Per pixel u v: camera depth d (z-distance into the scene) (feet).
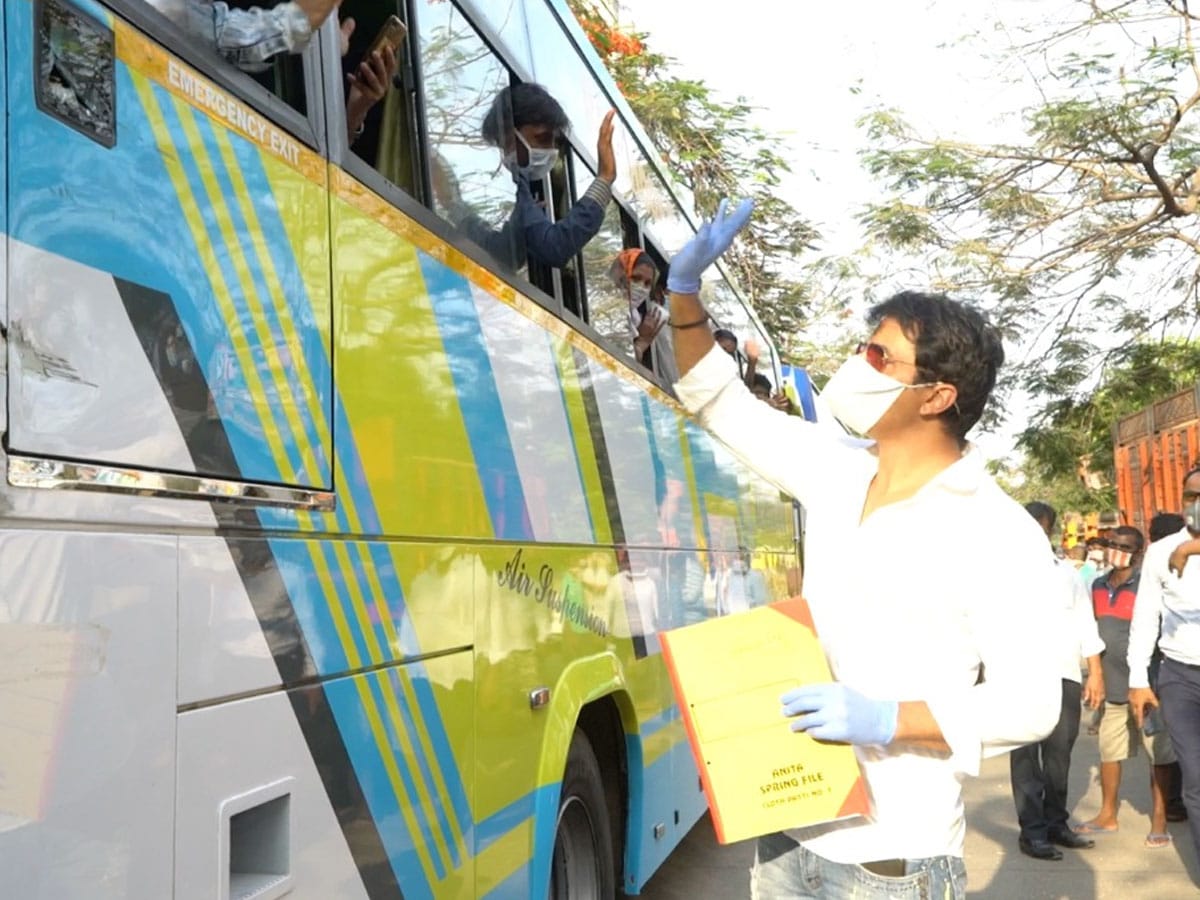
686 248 9.08
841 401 8.33
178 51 7.15
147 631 6.43
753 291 54.03
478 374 11.68
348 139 9.45
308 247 8.45
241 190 7.66
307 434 8.21
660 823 18.03
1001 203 51.98
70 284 6.09
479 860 10.84
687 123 40.75
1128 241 53.01
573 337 15.17
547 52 15.52
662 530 19.34
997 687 7.50
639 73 39.78
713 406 9.26
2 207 5.70
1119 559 26.86
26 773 5.62
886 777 7.94
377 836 8.91
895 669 7.92
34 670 5.70
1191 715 20.99
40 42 6.02
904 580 7.91
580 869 14.82
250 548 7.46
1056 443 60.08
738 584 26.58
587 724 16.37
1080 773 35.32
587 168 17.07
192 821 6.72
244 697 7.30
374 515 9.18
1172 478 47.39
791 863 8.38
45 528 5.83
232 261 7.48
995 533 7.79
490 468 11.80
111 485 6.25
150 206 6.75
